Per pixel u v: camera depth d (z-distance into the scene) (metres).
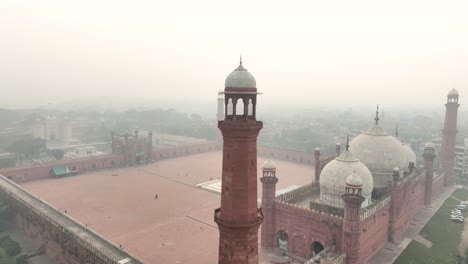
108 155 89.50
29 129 152.12
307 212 39.84
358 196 35.00
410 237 47.25
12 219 55.31
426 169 61.56
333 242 37.66
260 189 72.75
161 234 48.22
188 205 61.25
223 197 20.95
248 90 20.50
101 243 37.12
